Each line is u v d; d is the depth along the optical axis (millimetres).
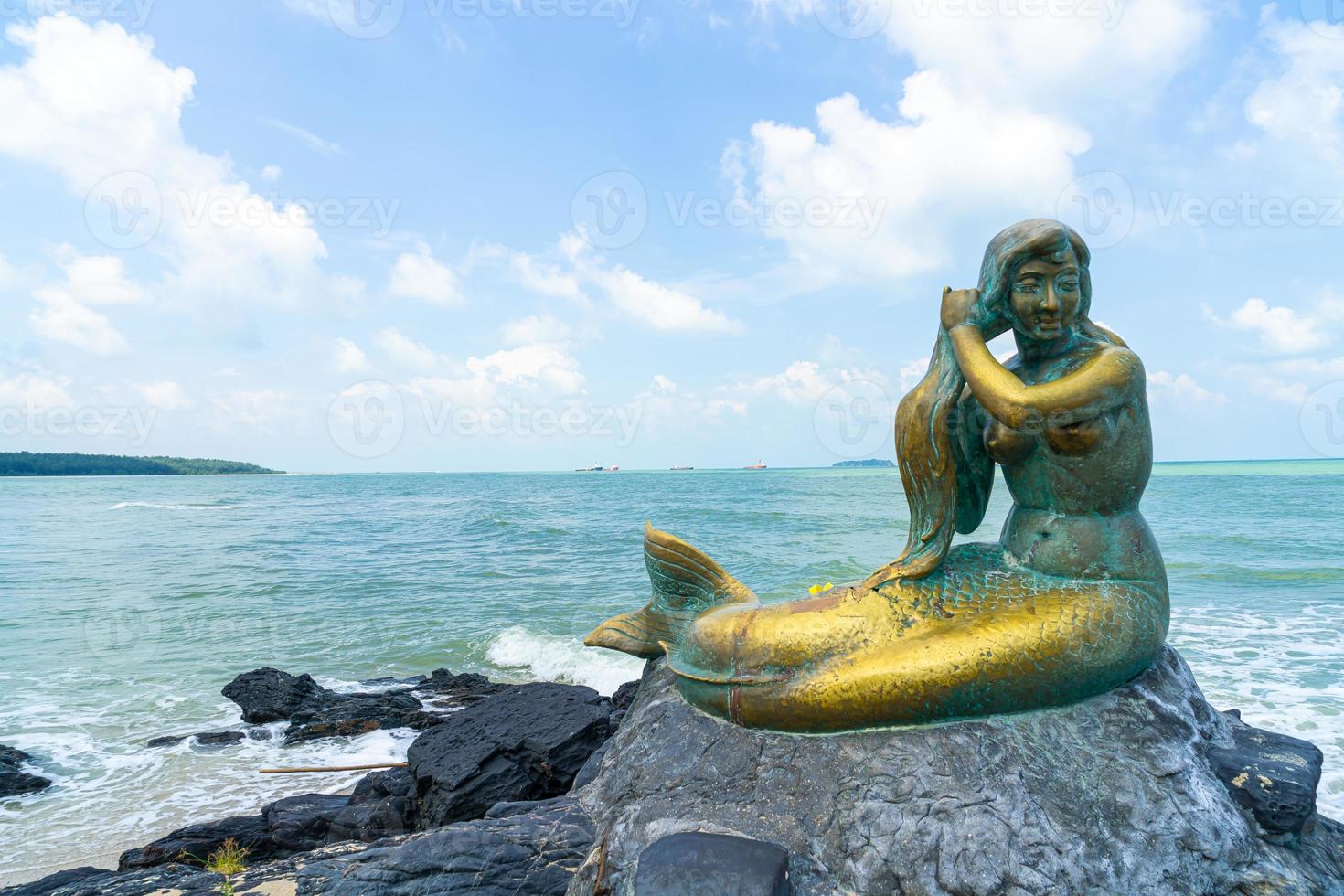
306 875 4918
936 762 3957
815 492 58250
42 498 81938
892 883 3715
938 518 4469
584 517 39156
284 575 24172
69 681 13477
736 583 5371
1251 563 18750
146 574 25047
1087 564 4270
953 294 4551
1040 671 4000
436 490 89000
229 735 10812
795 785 4105
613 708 9031
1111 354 4160
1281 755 4254
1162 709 4176
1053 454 4277
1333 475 59844
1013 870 3629
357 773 9625
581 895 4121
